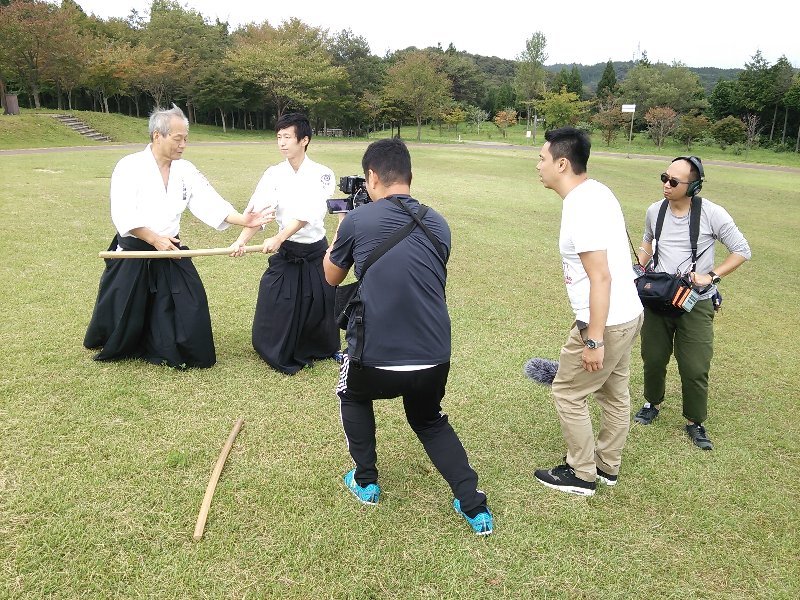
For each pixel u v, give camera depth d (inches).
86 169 573.3
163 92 1708.9
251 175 579.8
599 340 105.7
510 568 100.3
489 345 198.8
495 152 1252.5
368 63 2138.3
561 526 112.0
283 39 1886.1
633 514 116.9
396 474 124.4
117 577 92.3
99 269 247.1
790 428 156.3
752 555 107.5
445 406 155.5
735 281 314.2
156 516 106.0
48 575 91.6
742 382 185.0
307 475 121.3
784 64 1861.5
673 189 141.9
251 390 155.7
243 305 219.5
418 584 95.6
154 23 1811.0
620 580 99.6
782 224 499.5
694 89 2054.6
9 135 975.0
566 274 115.6
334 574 96.0
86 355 167.5
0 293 212.5
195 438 131.6
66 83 1384.1
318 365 174.9
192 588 91.3
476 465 130.2
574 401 118.3
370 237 100.3
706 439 144.1
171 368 162.9
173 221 160.6
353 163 764.0
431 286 101.3
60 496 109.3
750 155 1608.0
